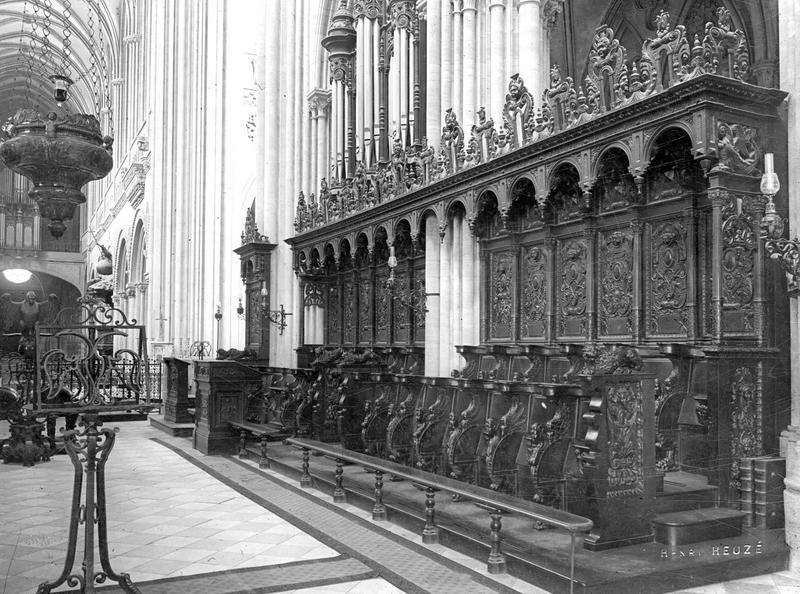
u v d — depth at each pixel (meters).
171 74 31.08
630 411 6.51
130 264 39.75
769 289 7.26
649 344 8.84
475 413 8.48
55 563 6.86
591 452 6.36
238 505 9.26
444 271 12.38
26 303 13.20
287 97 20.08
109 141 7.39
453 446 8.37
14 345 15.09
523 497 7.45
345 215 15.97
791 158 7.08
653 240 9.03
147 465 12.56
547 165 9.56
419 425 9.29
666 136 8.02
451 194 11.84
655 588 5.73
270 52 20.19
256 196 20.48
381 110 16.03
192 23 28.69
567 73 13.26
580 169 8.95
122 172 44.34
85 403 5.50
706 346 7.09
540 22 11.78
